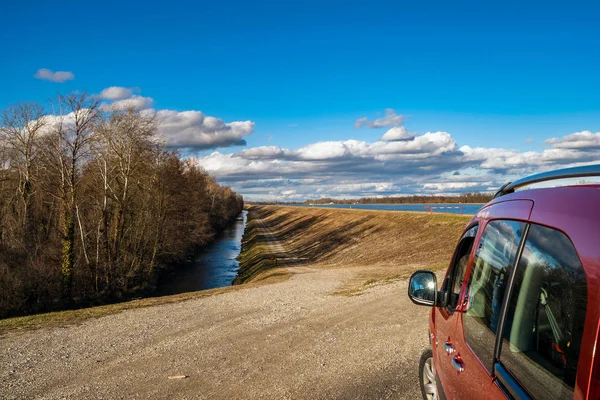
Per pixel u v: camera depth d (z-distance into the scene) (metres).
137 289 31.66
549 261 1.73
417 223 41.44
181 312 13.03
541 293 1.78
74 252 31.08
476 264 2.76
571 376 1.46
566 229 1.63
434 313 3.84
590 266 1.42
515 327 1.96
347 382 6.06
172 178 42.03
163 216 39.94
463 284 2.97
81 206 32.16
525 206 2.13
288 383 6.14
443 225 36.50
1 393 6.27
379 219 52.34
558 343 1.58
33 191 34.88
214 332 9.88
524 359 1.83
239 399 5.61
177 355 7.93
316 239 56.22
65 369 7.36
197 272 40.59
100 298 28.41
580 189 1.72
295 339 8.82
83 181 31.67
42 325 11.33
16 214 34.56
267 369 6.86
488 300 2.39
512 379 1.89
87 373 7.07
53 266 28.38
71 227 27.42
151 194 37.84
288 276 25.97
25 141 34.56
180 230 46.03
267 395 5.71
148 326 10.91
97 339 9.60
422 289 3.39
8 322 11.85
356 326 9.80
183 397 5.76
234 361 7.38
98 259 29.81
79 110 27.23
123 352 8.36
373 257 35.75
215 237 79.06
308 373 6.56
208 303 14.83
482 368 2.27
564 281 1.60
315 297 15.37
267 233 81.50
